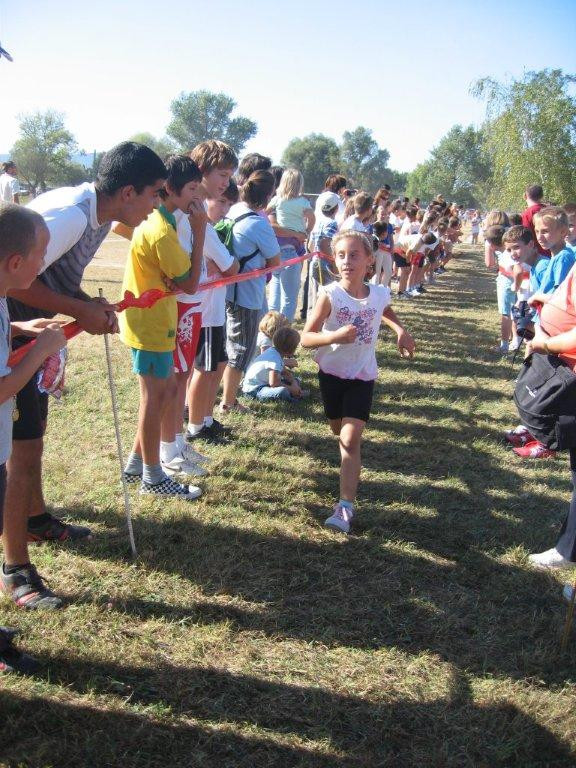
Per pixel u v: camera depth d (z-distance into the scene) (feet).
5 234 7.13
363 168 353.10
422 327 35.42
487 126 83.66
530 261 20.58
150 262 12.22
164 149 237.86
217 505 13.24
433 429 19.01
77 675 8.38
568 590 10.96
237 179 21.30
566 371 10.68
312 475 15.11
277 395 19.95
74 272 9.79
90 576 10.48
